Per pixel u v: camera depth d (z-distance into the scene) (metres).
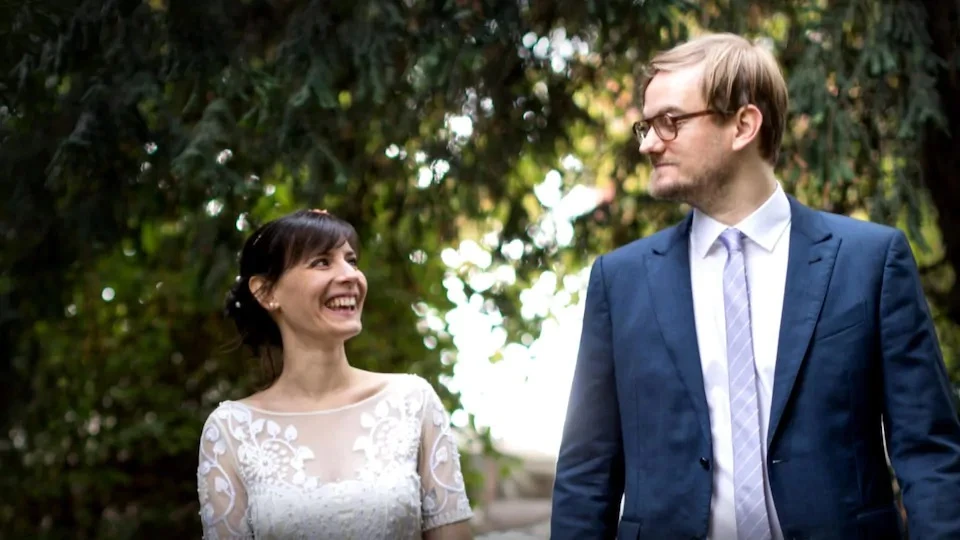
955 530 2.68
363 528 3.23
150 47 4.00
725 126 2.90
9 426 5.21
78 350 6.69
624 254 3.10
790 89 4.34
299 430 3.35
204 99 4.26
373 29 4.08
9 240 4.38
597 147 5.77
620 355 3.01
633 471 2.96
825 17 4.40
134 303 6.81
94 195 4.19
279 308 3.43
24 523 6.80
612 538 3.08
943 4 4.59
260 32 4.54
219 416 3.38
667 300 2.97
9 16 3.88
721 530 2.84
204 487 3.34
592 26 4.49
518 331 6.13
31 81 4.07
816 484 2.76
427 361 6.52
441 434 3.45
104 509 6.93
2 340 4.73
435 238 5.87
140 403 6.91
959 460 2.75
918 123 4.24
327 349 3.42
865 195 4.68
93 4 3.94
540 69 4.98
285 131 4.05
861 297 2.83
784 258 2.92
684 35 4.58
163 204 4.46
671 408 2.90
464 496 3.43
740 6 4.71
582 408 3.09
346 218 5.55
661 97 2.94
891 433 2.82
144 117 4.05
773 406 2.81
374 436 3.36
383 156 5.30
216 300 4.56
